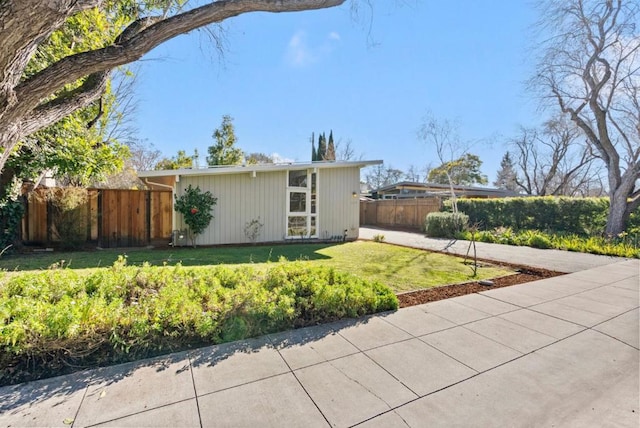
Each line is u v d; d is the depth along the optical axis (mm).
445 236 12625
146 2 5633
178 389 2156
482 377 2389
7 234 7191
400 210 18391
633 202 10227
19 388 2123
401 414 1955
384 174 39375
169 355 2619
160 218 9266
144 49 3262
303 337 3014
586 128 11406
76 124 7562
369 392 2170
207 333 2789
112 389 2139
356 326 3291
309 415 1925
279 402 2041
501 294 4496
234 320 2961
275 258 7234
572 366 2580
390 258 7477
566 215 11547
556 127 16297
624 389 2283
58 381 2217
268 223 10297
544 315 3695
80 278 3436
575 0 10070
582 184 24625
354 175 11789
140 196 9016
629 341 3051
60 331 2326
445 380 2336
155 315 2703
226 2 3406
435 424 1877
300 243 10344
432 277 5504
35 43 2643
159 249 8500
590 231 10852
